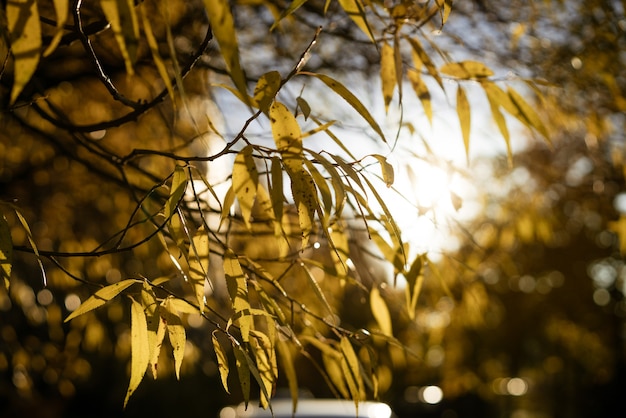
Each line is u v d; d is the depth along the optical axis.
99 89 3.95
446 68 2.02
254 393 8.73
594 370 15.84
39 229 4.30
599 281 12.70
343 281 1.95
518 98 2.00
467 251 3.67
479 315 3.15
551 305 12.28
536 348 15.55
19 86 1.06
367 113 1.50
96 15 2.75
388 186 1.48
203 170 2.74
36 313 4.41
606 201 3.97
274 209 1.42
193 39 3.30
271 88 1.45
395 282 2.03
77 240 4.33
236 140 1.46
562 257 10.79
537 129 2.00
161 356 3.74
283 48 3.70
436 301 3.59
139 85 3.95
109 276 4.06
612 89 2.89
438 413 16.48
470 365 10.38
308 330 2.10
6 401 6.03
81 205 4.30
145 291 1.49
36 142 4.00
